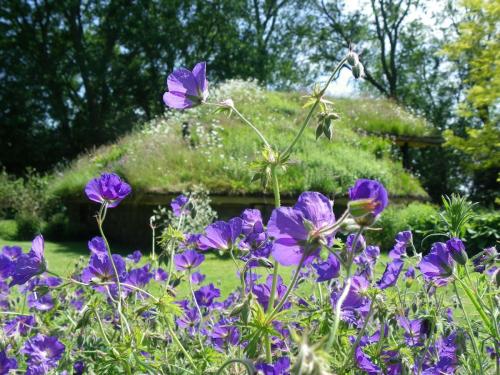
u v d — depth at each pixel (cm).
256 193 1183
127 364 146
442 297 197
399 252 206
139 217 1296
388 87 3497
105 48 3216
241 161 1235
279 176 1216
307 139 1427
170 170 1222
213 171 1220
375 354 154
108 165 1430
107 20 3169
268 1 3450
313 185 1212
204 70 162
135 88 3262
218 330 180
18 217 1614
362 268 200
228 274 686
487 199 2859
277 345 163
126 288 200
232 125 1462
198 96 161
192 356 175
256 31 3478
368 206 98
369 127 1900
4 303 265
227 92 1708
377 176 1354
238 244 173
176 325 203
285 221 107
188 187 1163
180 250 210
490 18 1473
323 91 139
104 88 3197
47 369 175
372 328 189
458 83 3228
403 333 204
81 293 246
